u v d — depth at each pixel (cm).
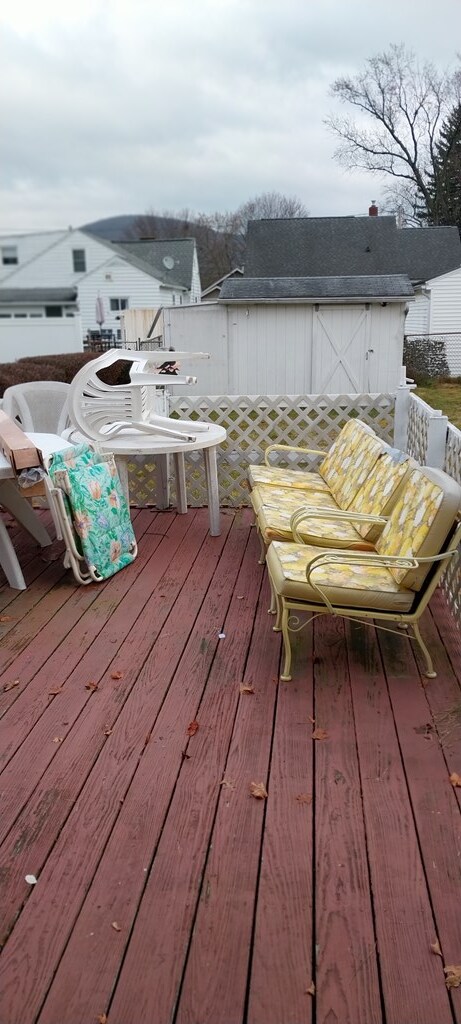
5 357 2008
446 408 1248
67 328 1986
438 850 179
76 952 151
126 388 400
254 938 154
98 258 2877
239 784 205
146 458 495
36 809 195
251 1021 137
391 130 2848
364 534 307
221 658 280
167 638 297
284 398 513
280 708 245
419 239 2086
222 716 241
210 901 164
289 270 2009
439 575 250
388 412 516
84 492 346
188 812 194
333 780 207
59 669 273
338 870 173
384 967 147
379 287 1119
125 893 167
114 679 265
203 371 1171
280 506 357
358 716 240
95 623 313
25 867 175
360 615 260
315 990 143
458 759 216
